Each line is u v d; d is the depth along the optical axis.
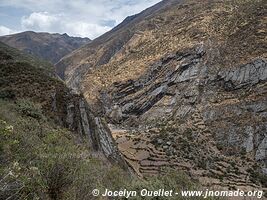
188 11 143.00
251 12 104.94
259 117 69.12
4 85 28.72
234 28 102.19
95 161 12.05
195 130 73.31
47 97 28.73
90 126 31.89
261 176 49.91
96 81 127.19
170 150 58.19
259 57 83.19
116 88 111.69
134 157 52.47
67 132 22.34
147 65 113.69
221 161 58.19
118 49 197.88
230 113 75.12
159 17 160.75
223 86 86.06
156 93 97.44
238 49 92.56
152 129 77.56
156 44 126.62
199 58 98.12
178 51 104.69
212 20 115.56
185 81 94.38
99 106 109.06
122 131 83.69
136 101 100.12
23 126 13.89
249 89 79.44
